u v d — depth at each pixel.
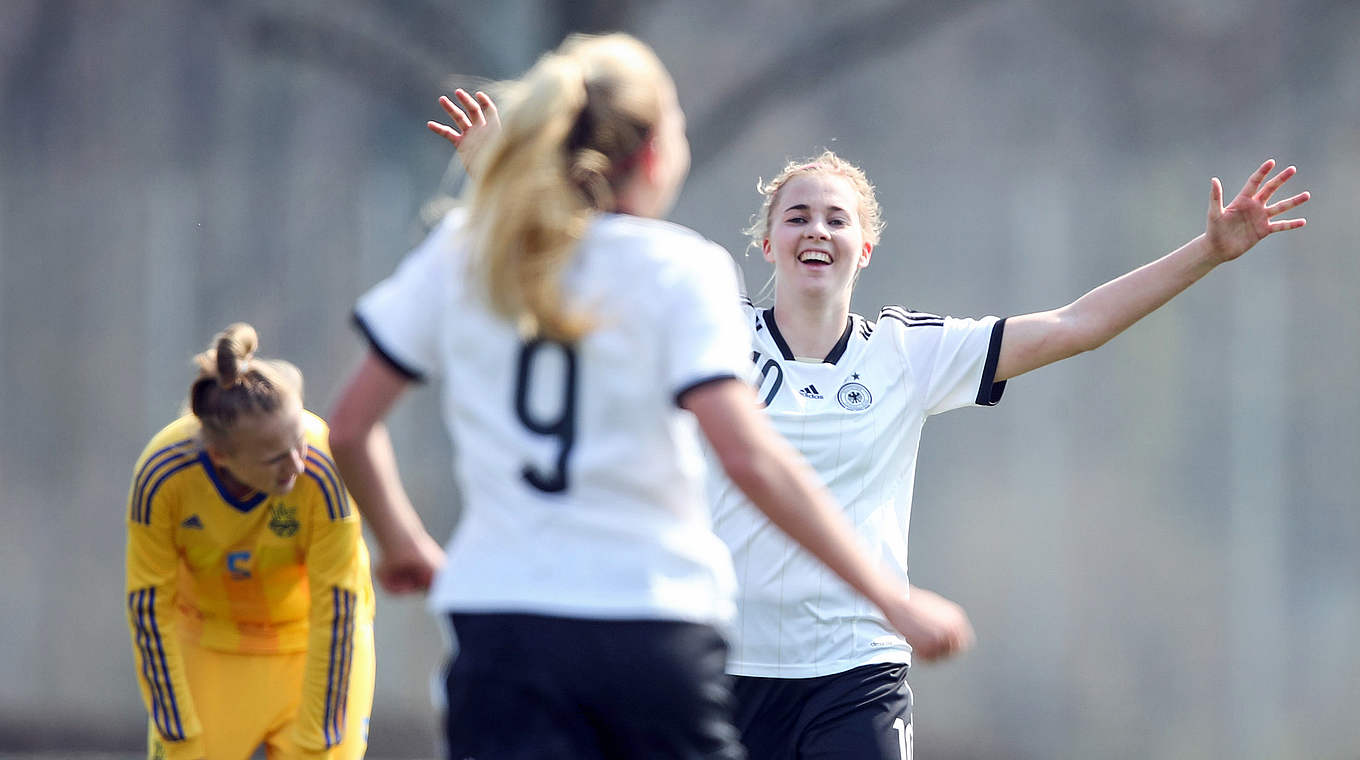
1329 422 39.56
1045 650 40.06
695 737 6.79
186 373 42.78
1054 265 40.97
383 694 41.22
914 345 13.03
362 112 43.34
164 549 11.58
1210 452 39.94
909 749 12.51
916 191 41.53
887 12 41.56
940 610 6.64
